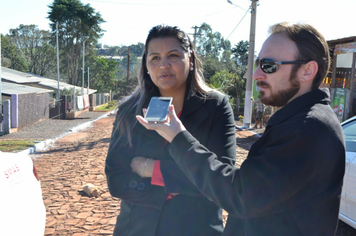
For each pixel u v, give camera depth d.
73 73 62.12
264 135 1.21
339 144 1.10
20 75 37.94
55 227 3.74
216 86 23.23
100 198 4.77
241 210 1.13
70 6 61.38
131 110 1.75
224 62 42.81
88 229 3.69
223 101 1.76
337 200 1.14
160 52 1.64
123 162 1.68
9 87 20.88
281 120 1.17
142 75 1.81
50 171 6.52
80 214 4.14
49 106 22.73
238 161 7.17
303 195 1.07
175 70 1.64
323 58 1.18
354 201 3.34
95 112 30.02
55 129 15.29
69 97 34.69
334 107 11.45
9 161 2.38
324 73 1.20
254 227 1.16
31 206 2.42
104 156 8.07
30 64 64.69
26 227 2.25
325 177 1.09
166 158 1.63
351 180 3.40
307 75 1.17
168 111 1.31
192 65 1.77
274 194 1.05
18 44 66.06
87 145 10.10
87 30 62.06
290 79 1.18
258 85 1.28
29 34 67.00
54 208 4.36
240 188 1.12
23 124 15.67
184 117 1.69
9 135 12.94
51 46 63.94
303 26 1.17
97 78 64.56
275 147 1.09
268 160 1.08
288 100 1.22
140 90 1.83
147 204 1.58
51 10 60.19
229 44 62.81
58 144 10.51
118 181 1.64
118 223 1.72
